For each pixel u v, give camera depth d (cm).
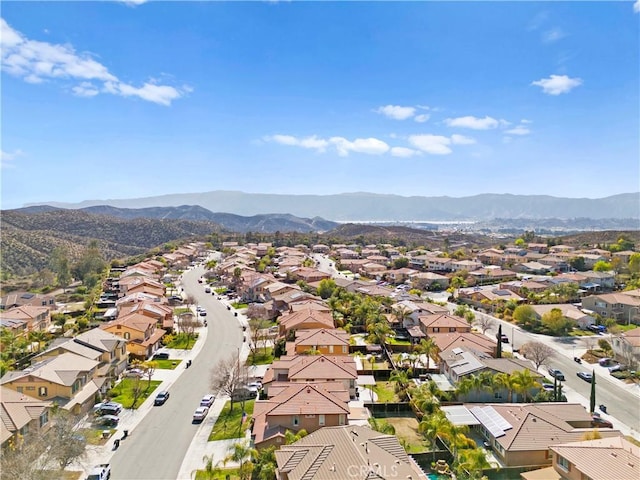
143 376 6769
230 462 4384
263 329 8619
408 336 8656
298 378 5650
